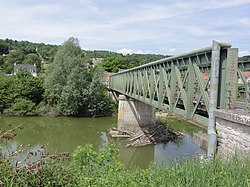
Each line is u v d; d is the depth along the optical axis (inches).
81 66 1592.0
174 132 1106.1
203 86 361.7
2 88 1574.8
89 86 1560.0
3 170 168.9
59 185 184.5
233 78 307.7
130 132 1119.0
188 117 407.8
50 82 1582.2
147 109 1187.3
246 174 207.0
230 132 289.3
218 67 316.8
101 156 268.2
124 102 1163.9
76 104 1552.7
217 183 207.6
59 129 1215.6
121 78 1219.2
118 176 241.3
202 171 228.8
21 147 207.5
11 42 5595.5
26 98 1604.3
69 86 1533.0
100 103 1574.8
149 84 682.8
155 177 234.5
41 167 180.5
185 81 428.8
